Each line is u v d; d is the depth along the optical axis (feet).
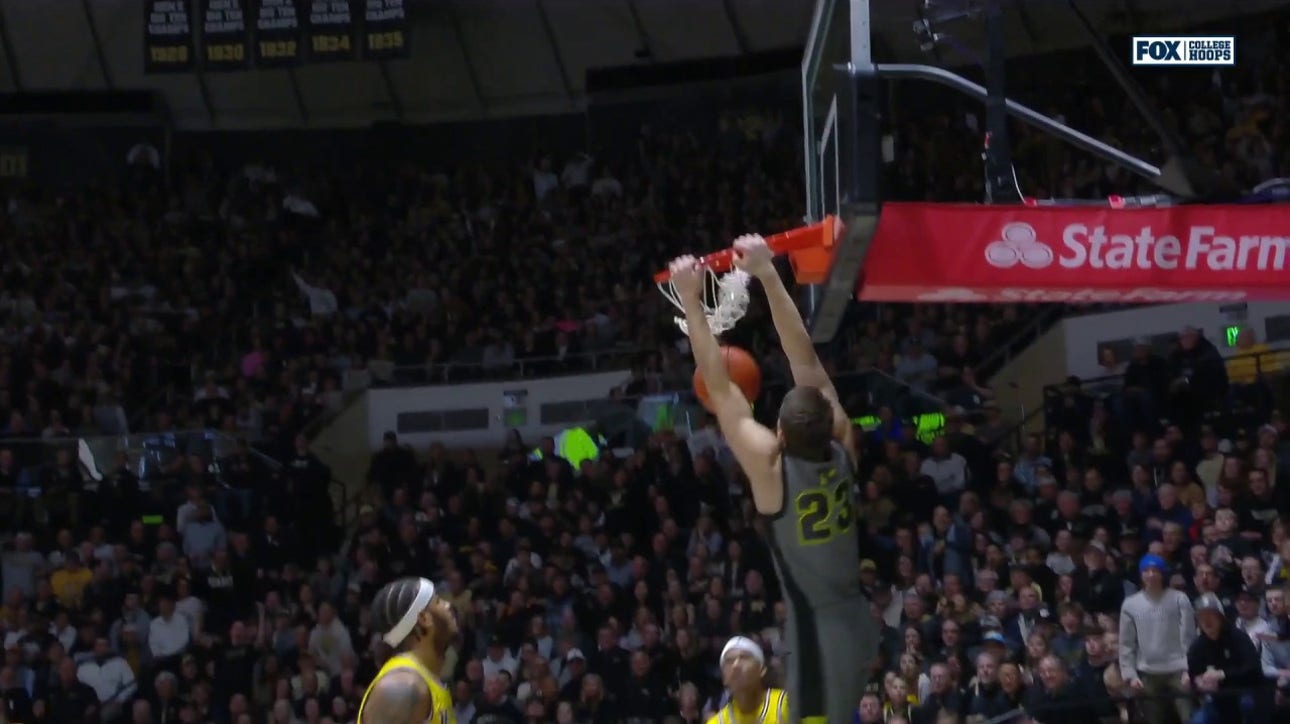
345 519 56.18
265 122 75.31
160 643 45.29
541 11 72.95
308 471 52.60
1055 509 40.75
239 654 43.47
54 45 73.26
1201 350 45.16
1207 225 19.83
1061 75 65.41
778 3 70.44
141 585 47.14
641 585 42.57
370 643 43.68
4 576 49.03
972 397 50.39
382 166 74.64
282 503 51.85
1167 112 59.77
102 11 71.87
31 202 70.95
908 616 36.35
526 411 59.21
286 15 60.29
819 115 22.97
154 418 57.88
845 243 18.62
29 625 45.83
